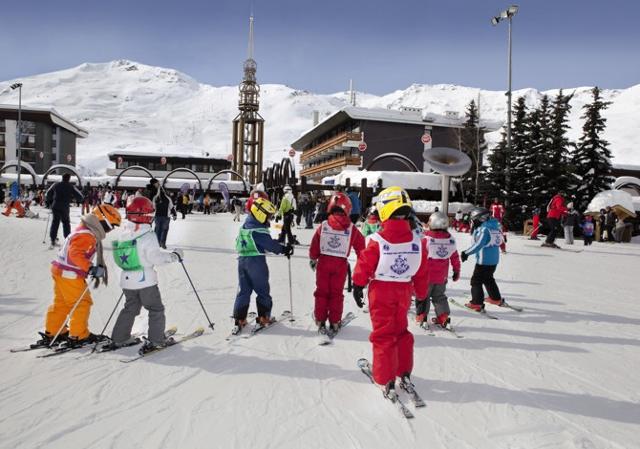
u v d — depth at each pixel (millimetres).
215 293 6883
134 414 3133
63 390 3475
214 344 4641
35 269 8250
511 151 26562
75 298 4316
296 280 8297
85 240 4285
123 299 6184
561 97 27250
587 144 28781
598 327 5676
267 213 5023
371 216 8219
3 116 67375
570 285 8703
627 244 20672
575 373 4109
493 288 6578
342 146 47469
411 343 3607
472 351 4660
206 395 3457
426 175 28312
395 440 2891
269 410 3244
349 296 7223
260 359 4250
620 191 24125
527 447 2850
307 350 4527
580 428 3105
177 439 2828
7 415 3070
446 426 3088
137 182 43750
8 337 4648
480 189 28109
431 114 47219
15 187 23172
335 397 3486
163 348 4426
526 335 5270
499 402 3471
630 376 4070
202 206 37344
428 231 5418
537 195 25891
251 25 55312
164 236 10836
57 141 74375
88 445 2738
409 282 3617
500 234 6320
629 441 2951
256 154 64062
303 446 2789
